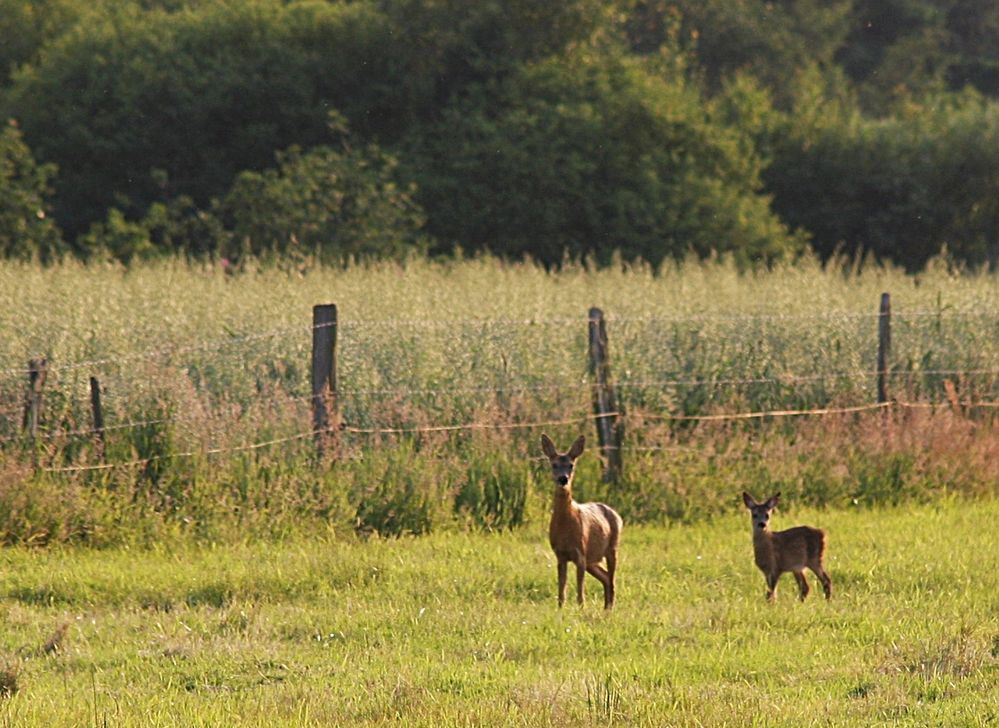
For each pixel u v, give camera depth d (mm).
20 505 48562
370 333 61812
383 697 30266
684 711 29297
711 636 36406
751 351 64812
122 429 52938
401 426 56438
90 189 123562
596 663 33875
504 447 54750
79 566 45000
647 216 116250
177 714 29375
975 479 60000
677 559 47156
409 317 65938
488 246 118375
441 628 37312
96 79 125875
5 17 145000
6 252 104750
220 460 51750
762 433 59438
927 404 62406
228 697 30859
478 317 66812
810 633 36812
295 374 59719
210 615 39031
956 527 52938
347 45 130000
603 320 56969
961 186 149125
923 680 31625
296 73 126625
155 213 107438
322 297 70000
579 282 79500
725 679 32406
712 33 183000
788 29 198125
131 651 35094
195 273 77812
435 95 132250
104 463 52188
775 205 148000
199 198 122688
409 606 40219
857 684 31781
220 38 130750
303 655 34531
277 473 51844
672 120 124688
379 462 52688
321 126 126750
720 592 42781
